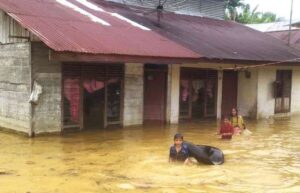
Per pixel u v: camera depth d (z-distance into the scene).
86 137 14.25
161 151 12.25
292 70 23.52
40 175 9.38
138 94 16.88
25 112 13.96
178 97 18.27
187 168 10.16
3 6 13.97
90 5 18.58
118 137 14.47
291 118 22.17
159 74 17.84
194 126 17.73
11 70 14.57
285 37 28.55
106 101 15.96
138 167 10.24
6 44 14.78
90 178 9.20
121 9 19.91
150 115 17.98
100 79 15.69
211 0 25.61
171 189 8.46
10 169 9.87
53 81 14.24
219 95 20.33
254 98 21.11
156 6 22.28
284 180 9.40
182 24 20.84
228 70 21.09
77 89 15.05
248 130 17.00
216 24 23.95
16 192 8.10
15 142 13.06
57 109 14.41
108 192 8.20
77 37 13.56
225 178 9.38
